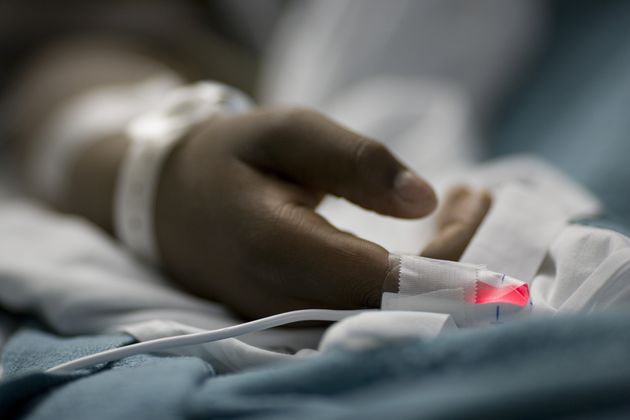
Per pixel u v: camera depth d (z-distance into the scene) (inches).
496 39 43.3
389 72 43.1
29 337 19.6
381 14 42.9
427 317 13.4
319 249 16.1
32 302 21.1
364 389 11.5
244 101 24.0
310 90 43.3
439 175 29.7
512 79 44.9
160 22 56.1
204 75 51.7
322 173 18.2
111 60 46.8
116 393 12.9
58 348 17.7
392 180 17.7
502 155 37.4
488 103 44.0
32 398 14.1
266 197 17.8
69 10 57.7
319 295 16.4
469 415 9.0
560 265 16.0
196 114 22.4
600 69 39.6
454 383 10.4
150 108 32.3
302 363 12.5
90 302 19.8
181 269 21.4
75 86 42.1
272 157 18.6
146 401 12.2
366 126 35.5
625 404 8.8
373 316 13.0
